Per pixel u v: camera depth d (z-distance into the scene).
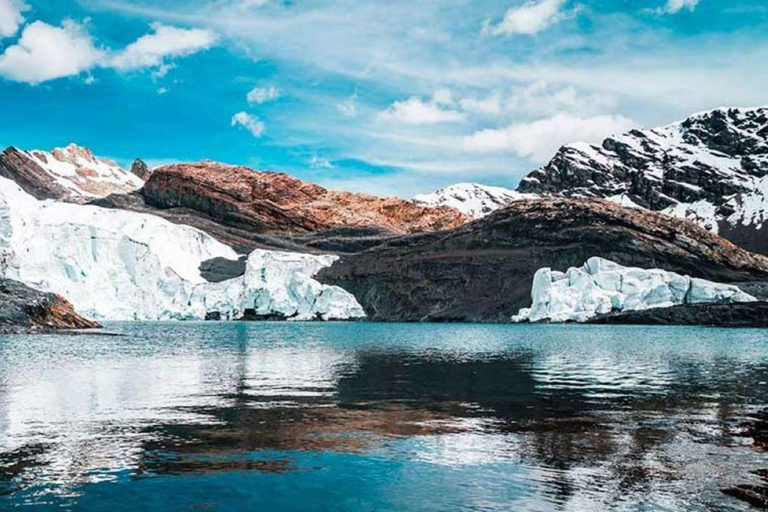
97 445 27.44
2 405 36.78
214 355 71.75
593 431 30.55
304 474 23.67
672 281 168.62
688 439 28.89
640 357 71.62
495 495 21.52
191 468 24.33
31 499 21.00
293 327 153.62
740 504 20.58
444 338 109.25
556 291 170.50
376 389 44.38
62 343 84.38
